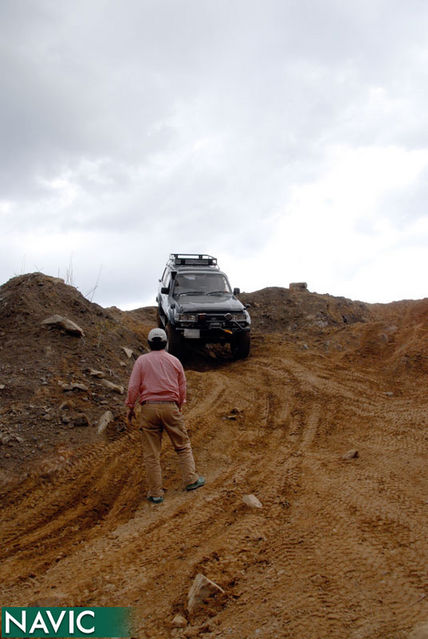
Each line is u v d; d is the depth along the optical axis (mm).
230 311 11172
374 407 7461
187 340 11070
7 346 7883
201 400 7980
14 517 4586
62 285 10312
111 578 3371
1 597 3289
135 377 4898
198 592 2922
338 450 5836
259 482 4926
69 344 8195
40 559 3828
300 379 9125
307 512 4137
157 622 2824
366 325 12633
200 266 13398
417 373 8938
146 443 4840
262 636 2561
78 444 5875
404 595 2789
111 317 10562
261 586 3055
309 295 17688
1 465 5320
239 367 10625
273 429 6797
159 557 3607
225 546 3635
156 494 4723
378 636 2443
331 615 2668
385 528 3703
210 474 5305
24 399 6512
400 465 5121
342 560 3268
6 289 9984
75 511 4672
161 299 13367
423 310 13547
